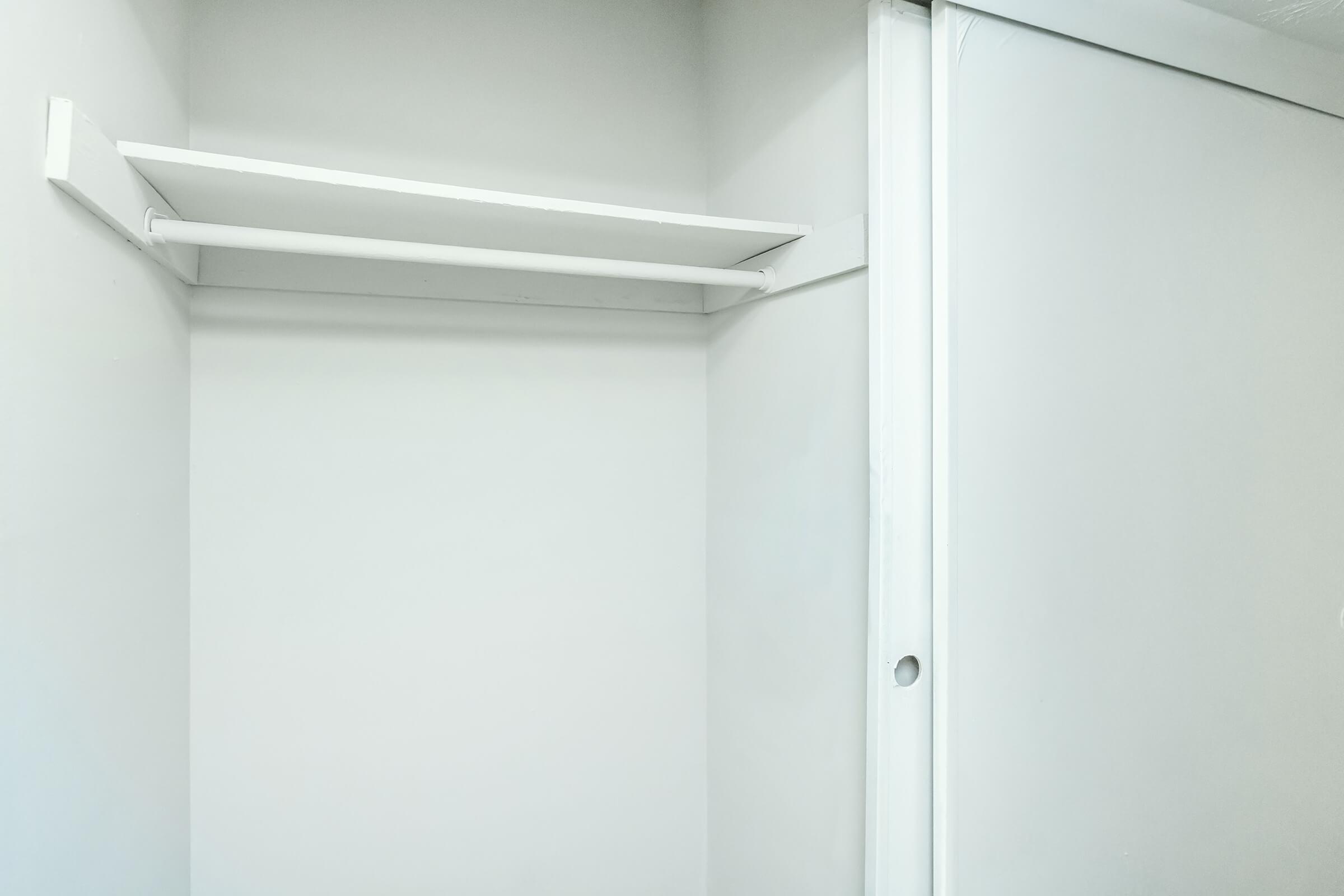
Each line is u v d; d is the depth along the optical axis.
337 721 1.50
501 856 1.64
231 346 1.42
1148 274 1.22
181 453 1.32
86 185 0.83
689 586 1.81
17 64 0.70
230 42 1.40
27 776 0.72
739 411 1.66
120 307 0.98
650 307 1.73
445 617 1.58
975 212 1.08
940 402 1.07
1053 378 1.15
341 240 1.14
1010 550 1.12
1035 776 1.15
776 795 1.52
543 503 1.67
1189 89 1.25
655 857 1.79
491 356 1.62
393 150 1.52
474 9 1.58
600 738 1.73
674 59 1.78
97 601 0.91
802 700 1.42
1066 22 1.13
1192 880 1.29
